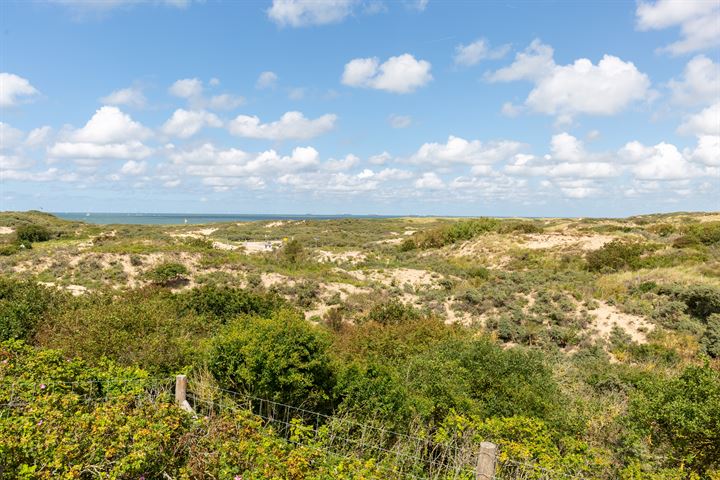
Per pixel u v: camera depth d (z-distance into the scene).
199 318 11.75
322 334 7.21
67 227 52.50
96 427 3.95
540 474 4.39
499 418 6.02
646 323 14.16
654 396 5.82
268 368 6.31
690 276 17.31
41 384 5.15
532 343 13.88
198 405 6.00
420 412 5.91
